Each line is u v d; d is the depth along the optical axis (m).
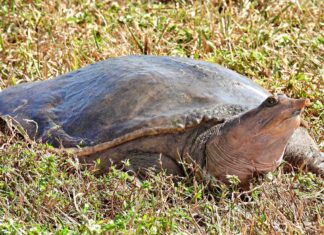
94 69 14.73
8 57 17.98
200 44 18.72
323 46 18.98
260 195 12.58
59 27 19.11
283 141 12.55
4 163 12.82
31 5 19.95
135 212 11.41
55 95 14.63
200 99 13.41
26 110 14.59
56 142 13.78
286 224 11.51
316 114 16.12
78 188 12.45
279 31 19.67
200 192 12.21
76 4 20.41
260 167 12.79
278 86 17.06
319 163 13.72
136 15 19.95
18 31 19.08
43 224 11.62
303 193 12.69
